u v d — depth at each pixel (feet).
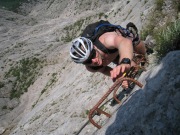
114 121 16.39
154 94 13.41
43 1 594.24
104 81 45.39
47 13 522.88
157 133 12.27
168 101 12.53
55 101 65.05
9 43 280.31
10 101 139.13
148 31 30.73
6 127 115.44
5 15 428.15
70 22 289.94
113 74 10.55
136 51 17.84
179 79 12.63
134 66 18.21
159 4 31.40
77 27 269.23
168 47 19.38
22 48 222.89
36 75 149.69
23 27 362.53
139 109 13.92
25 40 254.06
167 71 13.51
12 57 187.83
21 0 611.47
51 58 157.99
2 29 364.38
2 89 149.89
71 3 487.20
